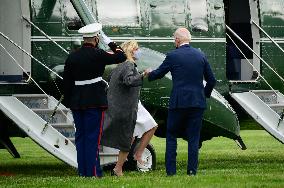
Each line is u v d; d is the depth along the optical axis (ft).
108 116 118.73
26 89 144.15
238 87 157.99
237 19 167.43
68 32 146.51
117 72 118.83
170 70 117.29
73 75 116.37
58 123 134.21
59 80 144.56
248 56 165.37
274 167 142.51
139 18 152.05
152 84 143.33
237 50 166.20
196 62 116.88
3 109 131.13
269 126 148.15
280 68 160.76
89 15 138.21
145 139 129.70
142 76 117.39
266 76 159.84
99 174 118.01
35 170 154.30
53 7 146.10
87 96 115.75
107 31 149.48
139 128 128.98
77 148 117.60
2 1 143.84
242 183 110.01
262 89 159.84
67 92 117.29
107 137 118.93
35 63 144.25
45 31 145.48
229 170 132.98
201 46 155.74
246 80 162.40
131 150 136.05
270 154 191.62
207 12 156.66
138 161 130.93
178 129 118.42
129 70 117.60
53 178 120.37
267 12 160.56
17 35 143.95
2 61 143.64
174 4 154.51
